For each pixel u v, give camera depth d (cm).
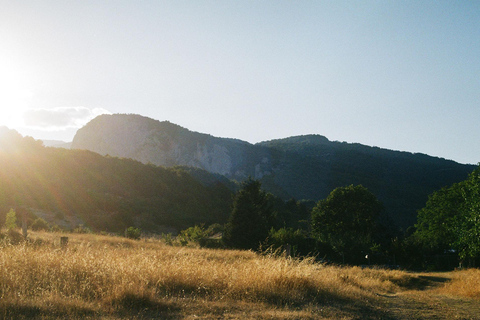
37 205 5638
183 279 852
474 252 2153
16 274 755
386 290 1400
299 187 15262
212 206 8519
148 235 5088
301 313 675
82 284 750
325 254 3734
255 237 3641
